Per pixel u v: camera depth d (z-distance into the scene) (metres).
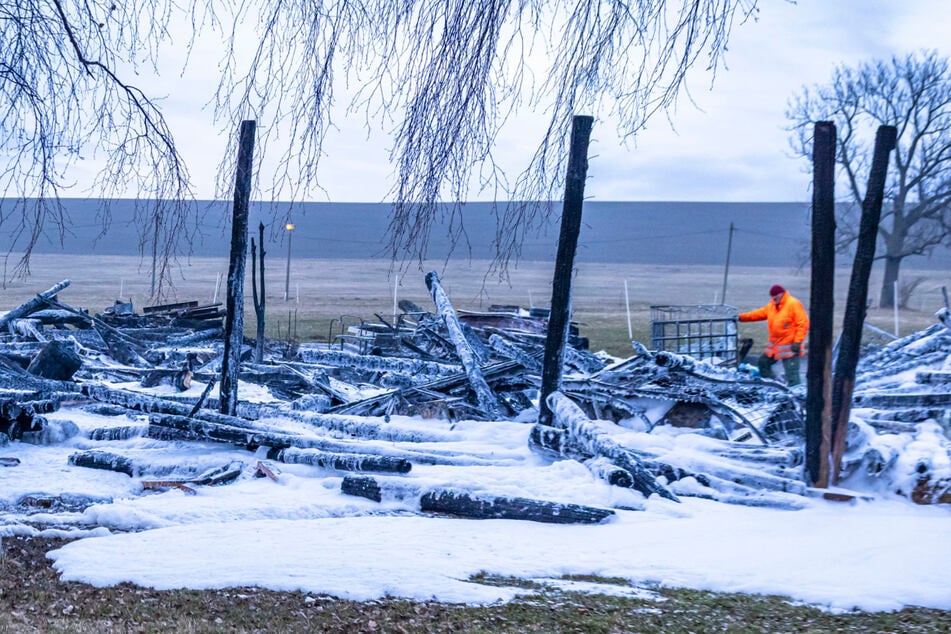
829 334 9.80
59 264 101.50
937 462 9.90
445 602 6.29
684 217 154.75
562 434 10.88
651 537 8.07
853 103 48.31
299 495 9.46
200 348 25.94
